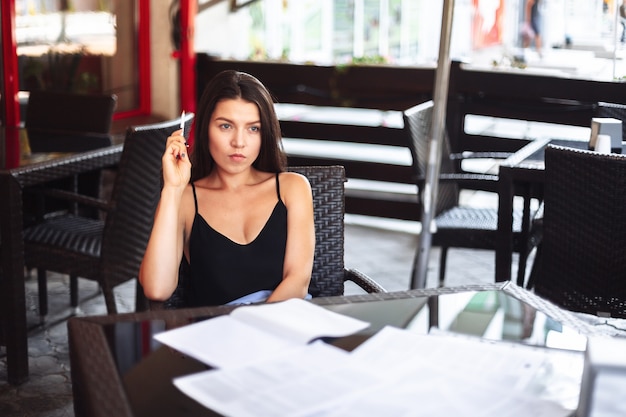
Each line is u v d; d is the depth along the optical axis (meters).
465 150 5.60
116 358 1.43
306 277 2.17
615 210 2.81
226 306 1.71
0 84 5.21
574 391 1.35
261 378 1.36
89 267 3.34
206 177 2.24
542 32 6.34
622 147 3.42
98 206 3.26
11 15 5.15
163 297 2.08
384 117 7.24
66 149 3.62
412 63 5.95
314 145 7.35
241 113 2.13
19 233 3.19
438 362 1.44
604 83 5.08
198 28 6.81
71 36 5.69
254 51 7.50
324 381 1.35
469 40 7.30
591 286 2.95
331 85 5.91
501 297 1.80
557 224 2.96
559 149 2.86
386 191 6.04
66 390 3.26
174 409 1.26
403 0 9.42
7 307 3.22
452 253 5.28
